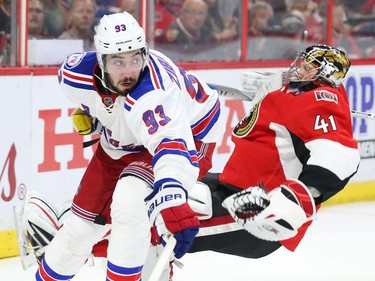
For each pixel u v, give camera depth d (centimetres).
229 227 518
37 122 770
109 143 485
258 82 584
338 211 977
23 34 768
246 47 966
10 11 762
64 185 795
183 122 429
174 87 435
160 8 883
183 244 409
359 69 1058
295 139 498
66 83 465
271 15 984
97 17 826
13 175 754
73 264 501
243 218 489
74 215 497
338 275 707
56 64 802
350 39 1062
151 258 511
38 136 771
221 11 938
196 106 483
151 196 416
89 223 495
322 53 512
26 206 546
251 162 515
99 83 455
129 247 455
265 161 510
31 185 769
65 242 495
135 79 435
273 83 556
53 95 781
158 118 422
